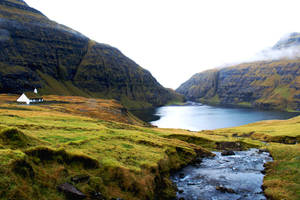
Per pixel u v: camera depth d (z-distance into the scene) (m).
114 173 28.48
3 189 17.06
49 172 23.17
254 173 43.16
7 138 26.14
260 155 58.66
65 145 32.62
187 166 47.22
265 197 32.62
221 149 65.69
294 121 115.25
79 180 24.50
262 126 116.38
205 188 35.38
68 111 105.94
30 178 20.42
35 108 94.75
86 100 197.75
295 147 61.06
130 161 34.06
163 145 49.62
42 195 19.70
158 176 34.19
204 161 51.72
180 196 32.31
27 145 26.95
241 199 31.80
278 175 40.19
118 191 26.31
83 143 36.34
